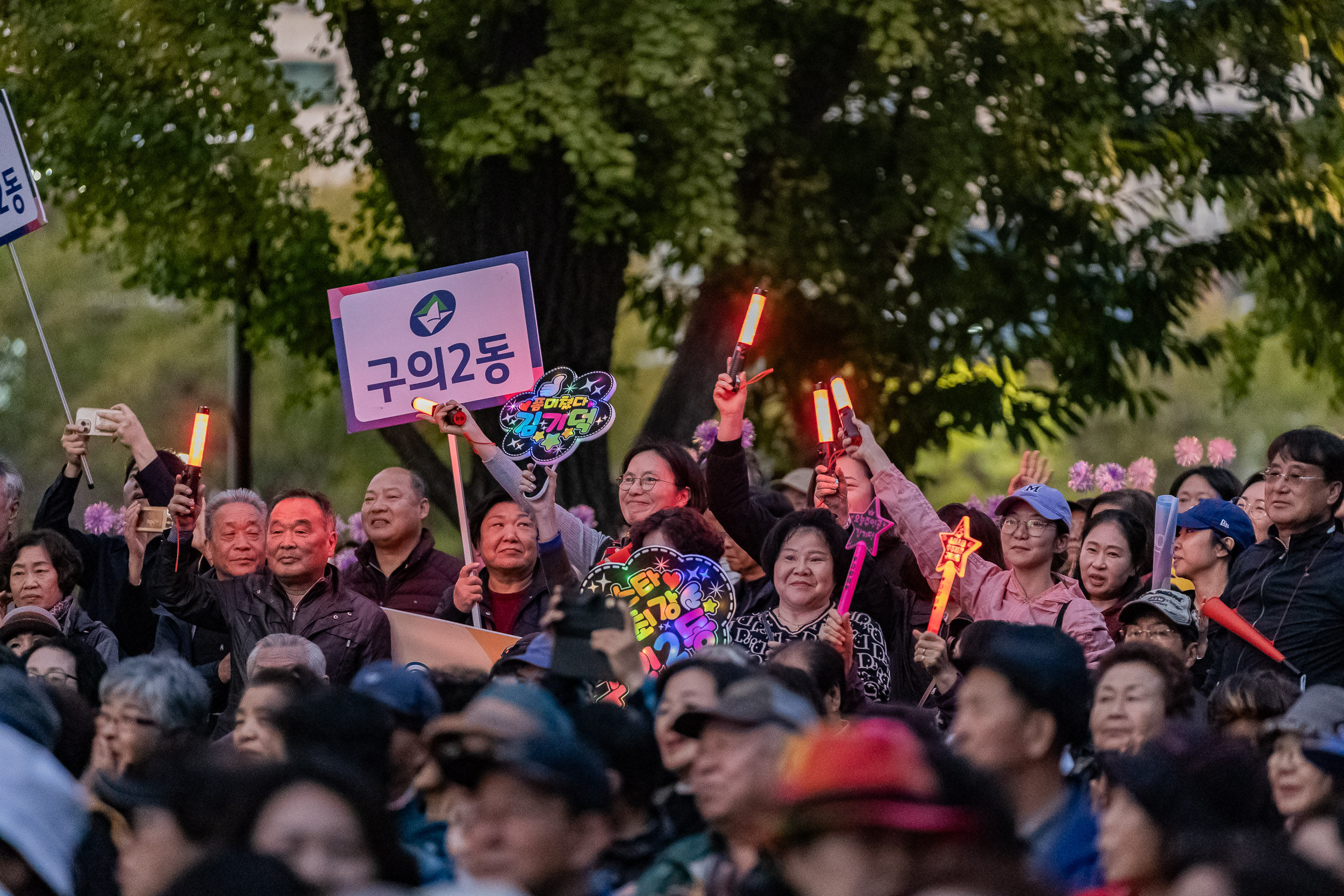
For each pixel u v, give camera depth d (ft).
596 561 55.11
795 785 20.27
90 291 231.50
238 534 57.72
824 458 52.65
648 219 89.81
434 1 87.71
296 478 213.05
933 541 50.67
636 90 80.89
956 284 103.60
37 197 66.23
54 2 88.02
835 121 102.22
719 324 97.96
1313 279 112.57
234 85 85.15
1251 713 37.50
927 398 105.81
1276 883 21.18
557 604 34.32
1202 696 40.34
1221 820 26.32
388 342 57.82
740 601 54.29
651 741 30.73
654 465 53.93
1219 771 28.19
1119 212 107.45
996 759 29.40
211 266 104.06
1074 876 29.12
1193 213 105.50
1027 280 104.99
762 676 31.35
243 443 104.68
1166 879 22.84
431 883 28.71
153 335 225.35
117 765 37.50
